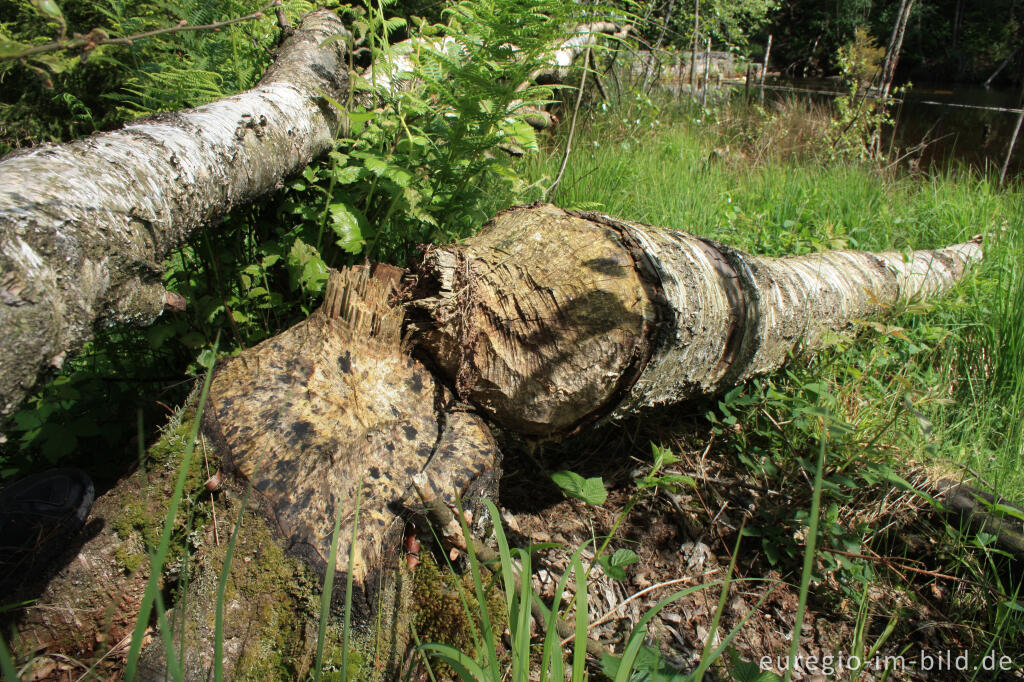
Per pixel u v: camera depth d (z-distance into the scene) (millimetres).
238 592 1451
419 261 1973
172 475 1588
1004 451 2707
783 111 8156
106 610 1503
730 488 2391
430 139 2502
